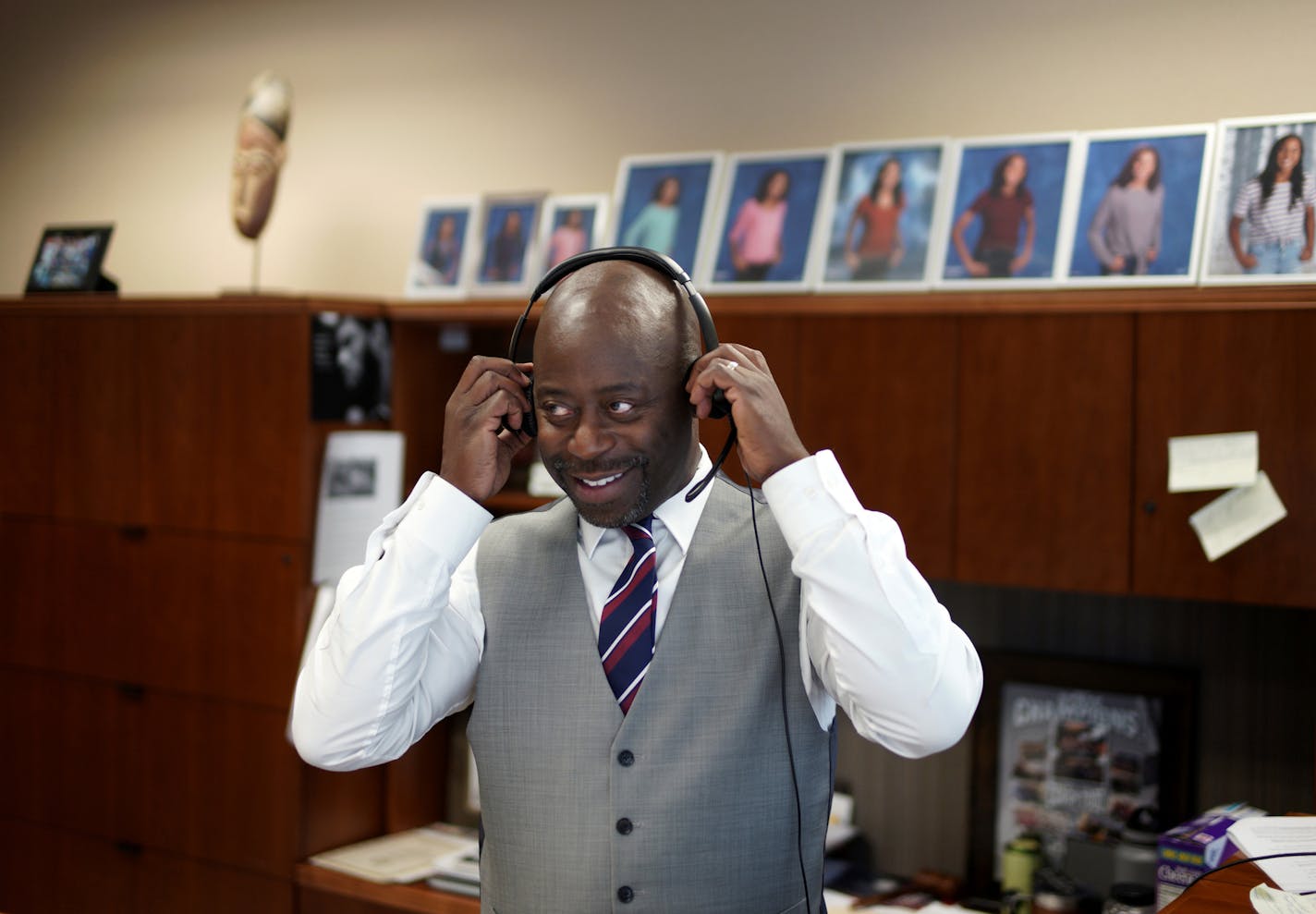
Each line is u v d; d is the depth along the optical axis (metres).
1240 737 2.49
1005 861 2.61
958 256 2.50
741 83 2.99
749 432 1.31
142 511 3.23
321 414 2.99
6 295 4.30
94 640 3.32
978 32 2.71
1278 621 2.45
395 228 3.50
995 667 2.72
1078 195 2.43
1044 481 2.33
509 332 3.30
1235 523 2.17
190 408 3.14
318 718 1.38
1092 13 2.59
